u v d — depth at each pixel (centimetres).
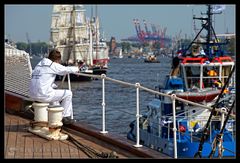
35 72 1043
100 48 9012
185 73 2031
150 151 874
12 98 1282
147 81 7106
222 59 2025
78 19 8712
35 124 1048
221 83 1989
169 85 2002
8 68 1366
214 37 2153
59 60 1057
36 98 1045
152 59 11988
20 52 1388
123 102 4638
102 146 952
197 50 2155
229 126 1620
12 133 1050
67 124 1114
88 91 5147
